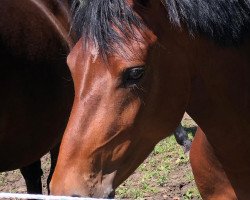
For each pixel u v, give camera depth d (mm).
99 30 2447
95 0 2471
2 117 3990
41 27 4188
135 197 5195
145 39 2502
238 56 2777
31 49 4102
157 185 5379
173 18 2549
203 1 2590
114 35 2449
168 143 6188
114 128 2492
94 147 2479
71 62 2564
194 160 3223
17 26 4090
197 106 2818
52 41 4215
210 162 3107
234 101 2826
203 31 2635
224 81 2779
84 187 2471
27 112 4086
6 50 3986
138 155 2650
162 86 2607
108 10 2459
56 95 4211
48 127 4223
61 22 4320
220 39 2668
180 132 5836
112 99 2479
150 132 2646
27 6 4203
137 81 2496
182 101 2689
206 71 2738
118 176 2580
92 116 2482
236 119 2854
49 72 4172
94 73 2484
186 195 5113
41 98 4133
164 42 2586
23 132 4109
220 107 2818
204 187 3234
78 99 2508
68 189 2453
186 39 2645
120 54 2445
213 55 2719
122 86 2480
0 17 4047
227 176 3043
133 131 2543
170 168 5652
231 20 2652
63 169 2480
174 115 2689
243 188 3035
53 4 4324
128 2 2518
